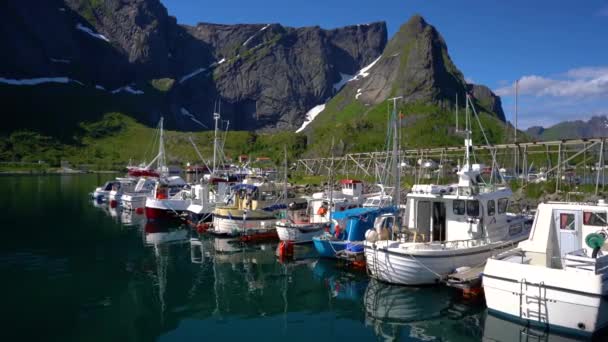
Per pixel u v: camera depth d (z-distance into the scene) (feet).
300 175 304.50
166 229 134.10
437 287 70.49
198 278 82.69
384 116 610.24
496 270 56.54
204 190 140.26
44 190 272.92
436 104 637.30
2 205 194.39
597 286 48.47
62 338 56.18
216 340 56.29
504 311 55.88
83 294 73.72
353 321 62.08
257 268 88.99
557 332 51.60
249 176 176.45
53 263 93.45
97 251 104.99
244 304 69.10
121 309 66.64
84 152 643.45
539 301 52.47
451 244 72.43
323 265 90.38
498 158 265.54
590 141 131.75
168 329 59.67
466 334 56.03
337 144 511.40
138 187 193.36
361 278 81.15
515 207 130.00
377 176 212.43
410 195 79.51
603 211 61.31
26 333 57.57
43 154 602.03
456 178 220.64
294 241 104.42
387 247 71.31
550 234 64.23
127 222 148.15
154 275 84.74
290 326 60.64
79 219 154.92
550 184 164.25
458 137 508.53
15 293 73.67
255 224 117.60
